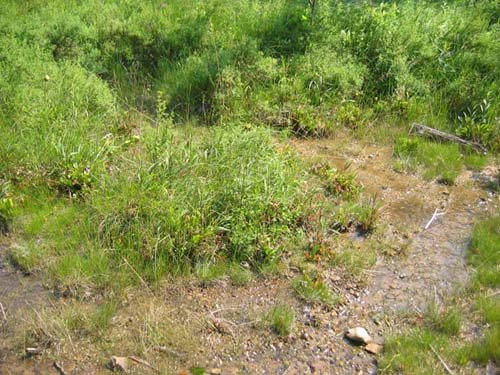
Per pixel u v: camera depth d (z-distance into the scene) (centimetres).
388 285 446
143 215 472
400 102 671
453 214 527
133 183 492
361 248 479
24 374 370
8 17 756
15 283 435
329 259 461
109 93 639
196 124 644
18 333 394
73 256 448
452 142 624
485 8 813
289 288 436
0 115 587
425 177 576
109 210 473
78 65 677
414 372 370
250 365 379
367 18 742
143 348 383
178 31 766
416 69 712
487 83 682
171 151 522
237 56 699
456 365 377
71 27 734
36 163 529
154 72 733
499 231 498
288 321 402
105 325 398
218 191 484
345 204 518
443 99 678
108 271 437
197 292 430
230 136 539
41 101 591
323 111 659
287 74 697
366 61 718
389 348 390
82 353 382
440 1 845
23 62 637
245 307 419
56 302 418
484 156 611
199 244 452
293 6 786
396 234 499
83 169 525
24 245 465
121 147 565
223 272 443
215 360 380
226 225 464
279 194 489
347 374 375
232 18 788
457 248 485
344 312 421
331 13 768
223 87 658
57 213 493
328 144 627
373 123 657
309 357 386
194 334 396
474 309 422
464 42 735
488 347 386
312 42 734
